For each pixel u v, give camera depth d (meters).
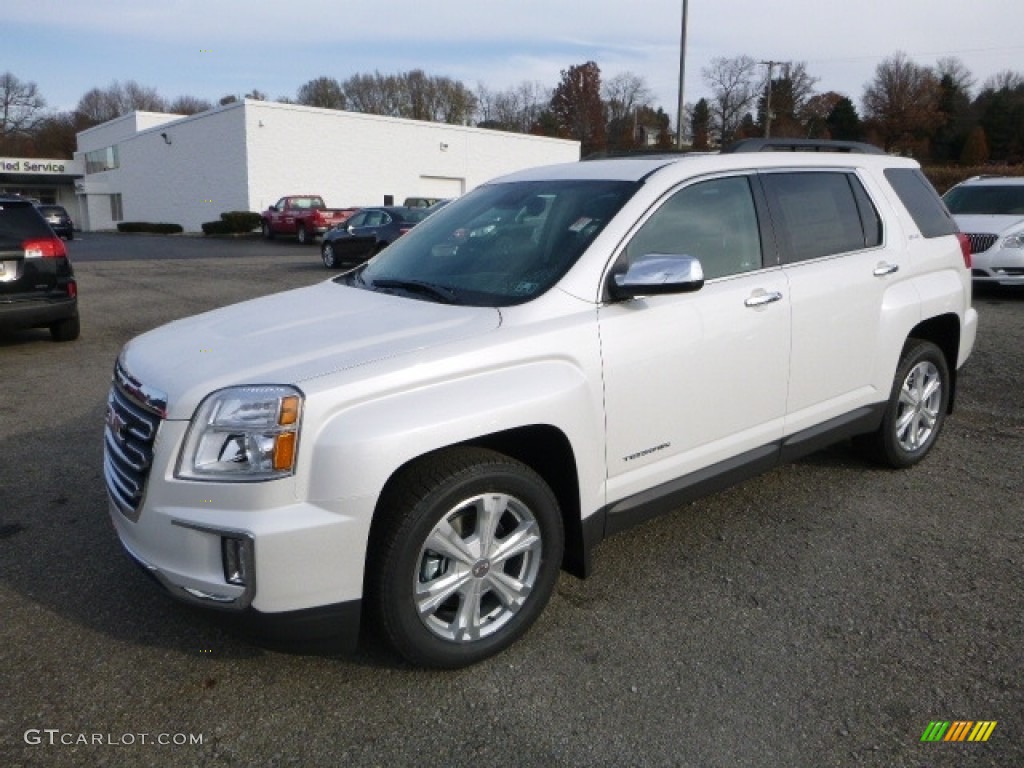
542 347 3.01
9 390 7.04
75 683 2.91
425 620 2.84
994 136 72.25
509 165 44.56
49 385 7.21
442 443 2.72
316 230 28.86
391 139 39.03
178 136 40.75
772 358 3.83
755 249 3.87
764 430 3.89
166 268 19.14
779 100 70.31
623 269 3.33
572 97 84.75
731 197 3.84
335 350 2.84
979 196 12.32
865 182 4.55
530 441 3.22
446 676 2.95
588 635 3.20
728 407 3.68
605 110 84.62
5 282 8.34
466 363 2.84
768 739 2.61
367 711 2.76
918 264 4.68
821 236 4.20
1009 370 7.38
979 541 3.99
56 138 88.25
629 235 3.39
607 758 2.53
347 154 37.59
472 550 2.91
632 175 3.67
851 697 2.81
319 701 2.81
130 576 3.69
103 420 6.11
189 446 2.64
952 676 2.92
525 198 3.89
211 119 37.16
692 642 3.14
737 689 2.86
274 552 2.54
